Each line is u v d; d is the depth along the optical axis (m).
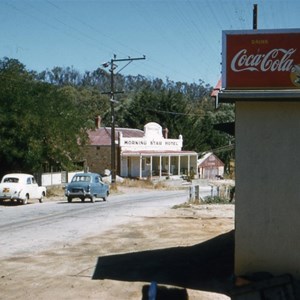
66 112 42.12
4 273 11.77
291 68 9.81
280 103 9.90
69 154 44.00
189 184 61.09
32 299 9.65
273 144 9.93
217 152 81.00
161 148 66.94
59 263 12.77
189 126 79.19
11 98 37.94
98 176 34.91
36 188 33.69
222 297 9.48
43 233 18.42
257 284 8.85
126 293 9.90
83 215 24.58
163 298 9.51
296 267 9.81
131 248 14.83
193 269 11.51
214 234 17.23
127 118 83.12
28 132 38.28
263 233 9.95
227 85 9.95
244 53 9.93
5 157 39.50
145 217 23.27
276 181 9.91
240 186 10.03
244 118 10.02
